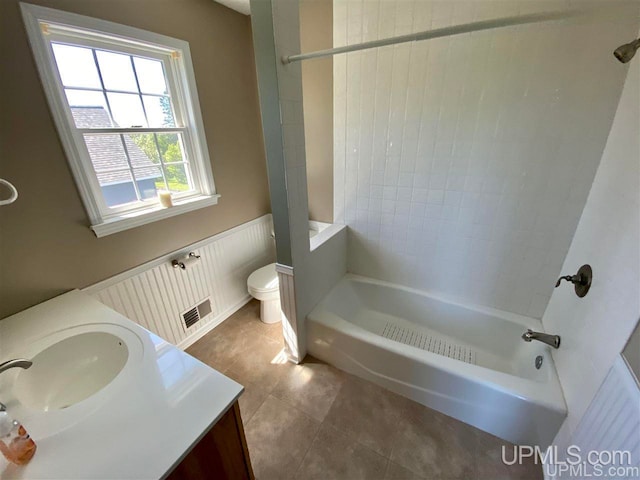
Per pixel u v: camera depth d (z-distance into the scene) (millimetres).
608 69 1309
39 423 775
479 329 2035
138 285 1789
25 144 1265
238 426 938
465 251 1979
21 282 1320
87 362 1154
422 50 1668
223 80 2127
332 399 1742
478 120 1654
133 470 677
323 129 2158
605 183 1341
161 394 865
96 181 1559
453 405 1583
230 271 2471
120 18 1481
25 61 1220
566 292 1553
